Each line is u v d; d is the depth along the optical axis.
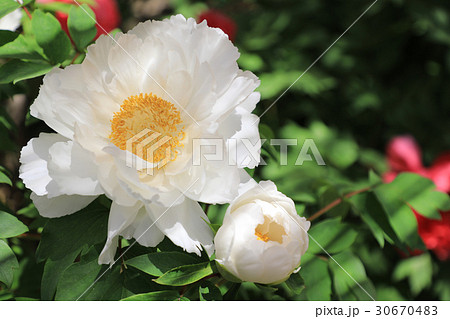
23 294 0.54
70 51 0.51
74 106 0.44
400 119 1.06
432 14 1.00
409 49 1.08
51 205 0.43
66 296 0.42
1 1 0.50
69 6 0.56
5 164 0.68
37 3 0.56
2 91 0.61
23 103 0.70
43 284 0.43
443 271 0.92
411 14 1.00
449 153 0.84
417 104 1.07
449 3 1.03
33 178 0.43
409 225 0.52
